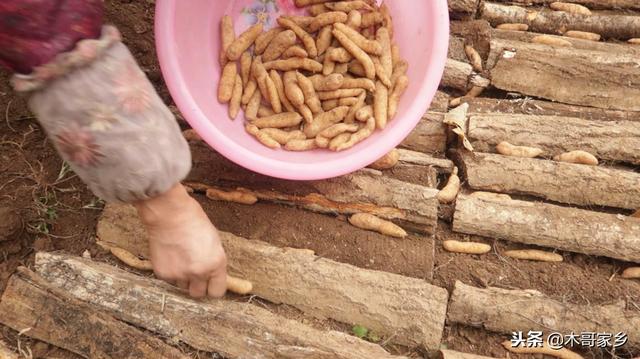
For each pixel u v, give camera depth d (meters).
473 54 1.01
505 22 1.09
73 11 0.48
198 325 0.73
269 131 0.85
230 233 0.81
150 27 1.01
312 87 0.86
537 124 0.91
